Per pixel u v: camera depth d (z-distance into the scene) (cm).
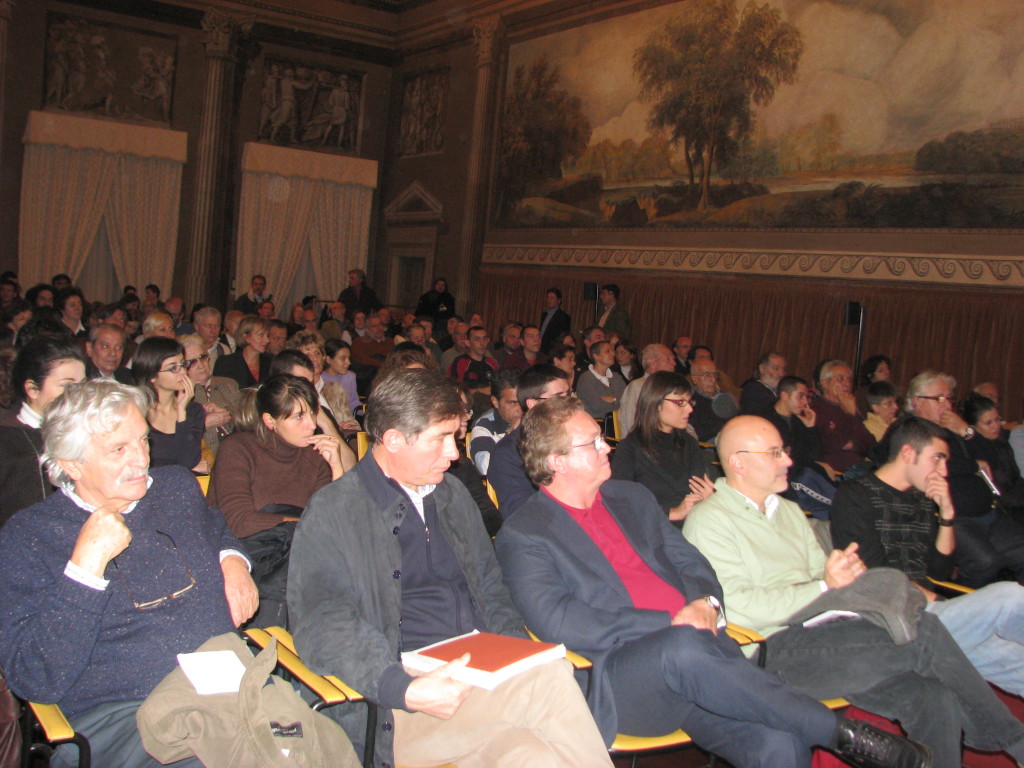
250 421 336
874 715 281
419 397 222
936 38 796
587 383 726
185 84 1395
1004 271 751
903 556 318
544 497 266
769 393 635
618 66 1126
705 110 1011
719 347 993
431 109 1460
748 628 275
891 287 835
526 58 1280
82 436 197
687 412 385
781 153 932
